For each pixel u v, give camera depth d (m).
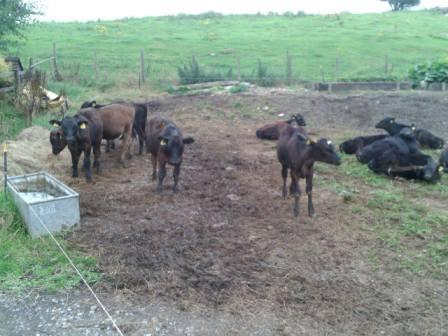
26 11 19.88
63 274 6.91
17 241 7.70
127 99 21.06
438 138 14.34
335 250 7.87
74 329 5.83
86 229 8.38
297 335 5.76
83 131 10.36
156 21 46.34
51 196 8.95
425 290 6.80
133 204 9.62
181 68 26.02
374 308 6.35
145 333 5.75
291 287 6.77
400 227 8.77
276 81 23.84
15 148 11.98
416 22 46.34
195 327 5.87
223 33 38.59
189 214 9.16
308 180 9.06
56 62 26.34
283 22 45.03
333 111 18.73
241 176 11.51
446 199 10.33
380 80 23.22
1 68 17.34
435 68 22.61
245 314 6.14
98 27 39.75
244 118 18.19
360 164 12.47
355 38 35.94
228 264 7.34
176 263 7.31
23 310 6.18
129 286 6.70
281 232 8.49
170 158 9.77
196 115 18.55
